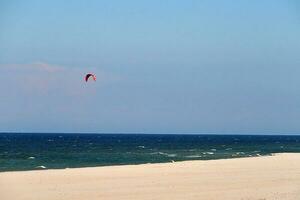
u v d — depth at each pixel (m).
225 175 56.06
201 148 180.62
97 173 56.62
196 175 55.62
